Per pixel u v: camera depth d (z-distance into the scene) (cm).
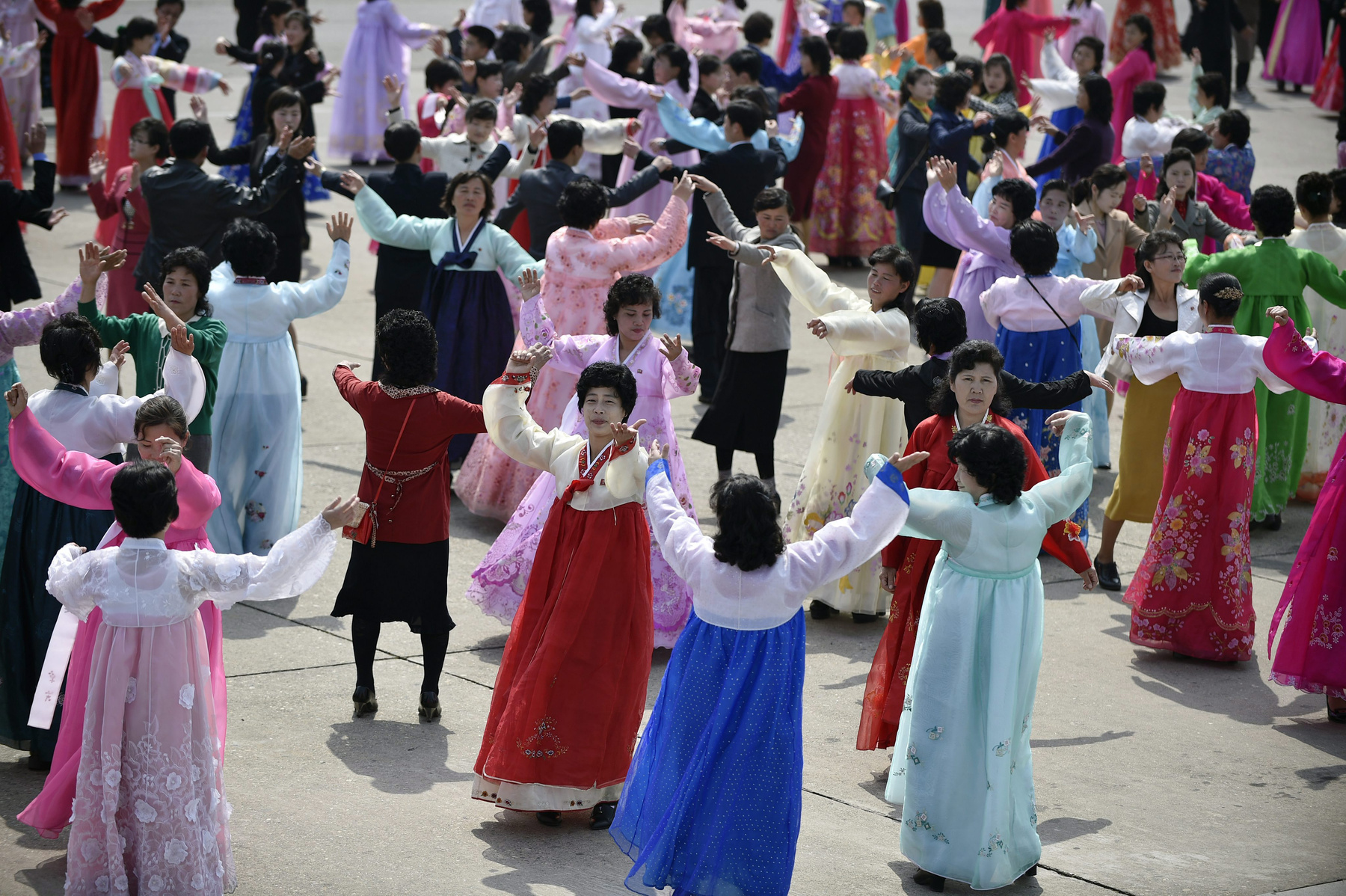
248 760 720
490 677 841
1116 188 1218
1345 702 816
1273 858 659
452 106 1650
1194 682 875
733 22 2362
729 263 1354
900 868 644
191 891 572
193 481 632
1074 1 2442
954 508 621
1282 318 818
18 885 595
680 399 1422
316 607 936
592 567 655
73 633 625
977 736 620
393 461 748
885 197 1697
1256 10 2944
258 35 2659
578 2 2108
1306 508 1205
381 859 627
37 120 2038
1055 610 988
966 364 712
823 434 962
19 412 652
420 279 1156
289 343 955
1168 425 973
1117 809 707
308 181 2127
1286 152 2373
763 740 577
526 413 704
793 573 583
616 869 631
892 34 2488
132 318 824
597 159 1855
